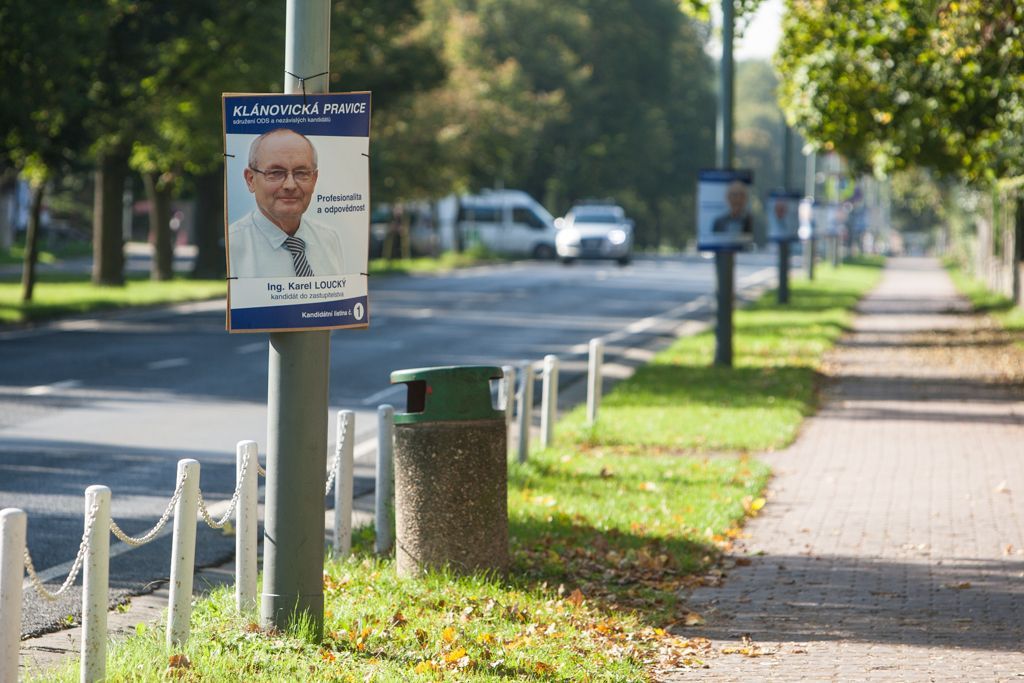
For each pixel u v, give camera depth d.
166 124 48.34
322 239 8.68
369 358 29.86
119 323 38.16
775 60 30.20
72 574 7.40
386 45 56.84
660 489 14.98
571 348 33.50
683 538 12.56
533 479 15.25
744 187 27.95
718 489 15.02
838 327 39.72
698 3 27.83
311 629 8.80
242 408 21.66
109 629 9.35
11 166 37.81
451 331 37.34
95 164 51.91
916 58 25.44
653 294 57.44
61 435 18.41
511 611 9.63
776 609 10.29
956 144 27.89
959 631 9.61
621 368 29.30
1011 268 51.56
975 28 22.77
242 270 8.59
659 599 10.53
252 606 9.27
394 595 9.88
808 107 29.30
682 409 21.72
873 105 27.69
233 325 8.59
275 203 8.61
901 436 19.50
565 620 9.60
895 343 35.94
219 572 11.43
